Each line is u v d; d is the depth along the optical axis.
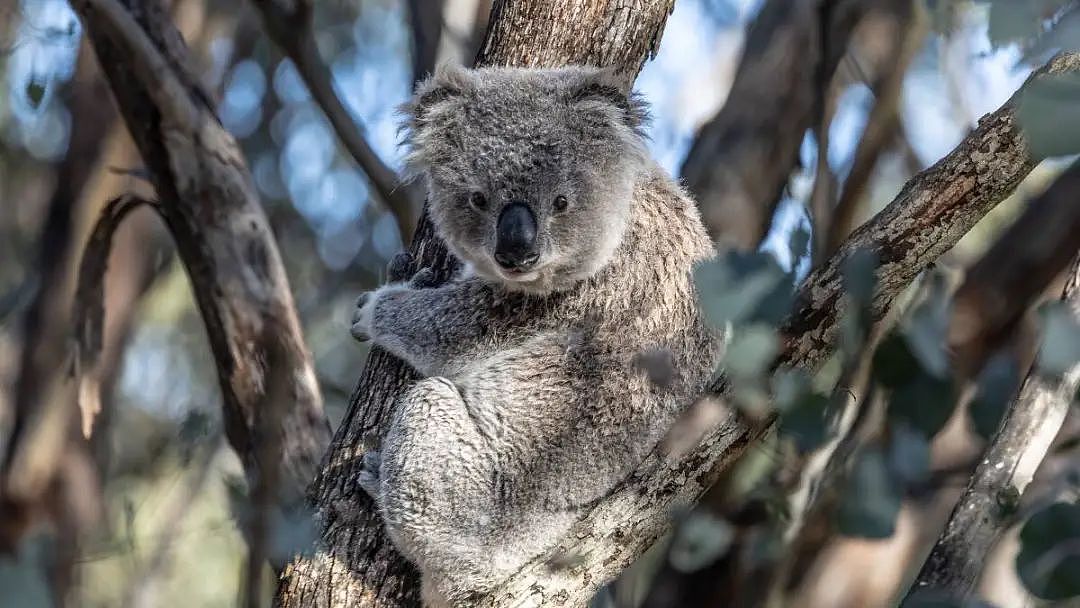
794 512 7.98
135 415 18.12
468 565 7.48
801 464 7.86
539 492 7.64
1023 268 9.59
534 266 7.55
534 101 7.87
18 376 14.16
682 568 8.26
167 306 18.64
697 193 12.54
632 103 7.86
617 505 6.58
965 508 5.37
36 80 10.57
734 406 6.18
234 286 9.61
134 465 15.71
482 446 7.63
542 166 7.71
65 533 13.78
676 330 7.79
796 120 12.67
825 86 11.61
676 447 6.43
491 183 7.74
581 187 7.75
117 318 14.79
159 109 9.63
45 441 14.04
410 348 8.01
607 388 7.72
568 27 8.29
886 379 5.82
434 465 7.50
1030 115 4.57
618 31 8.29
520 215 7.62
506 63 8.32
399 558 7.52
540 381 7.79
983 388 6.27
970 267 9.87
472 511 7.54
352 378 16.30
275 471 6.87
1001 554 7.87
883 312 5.77
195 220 9.72
